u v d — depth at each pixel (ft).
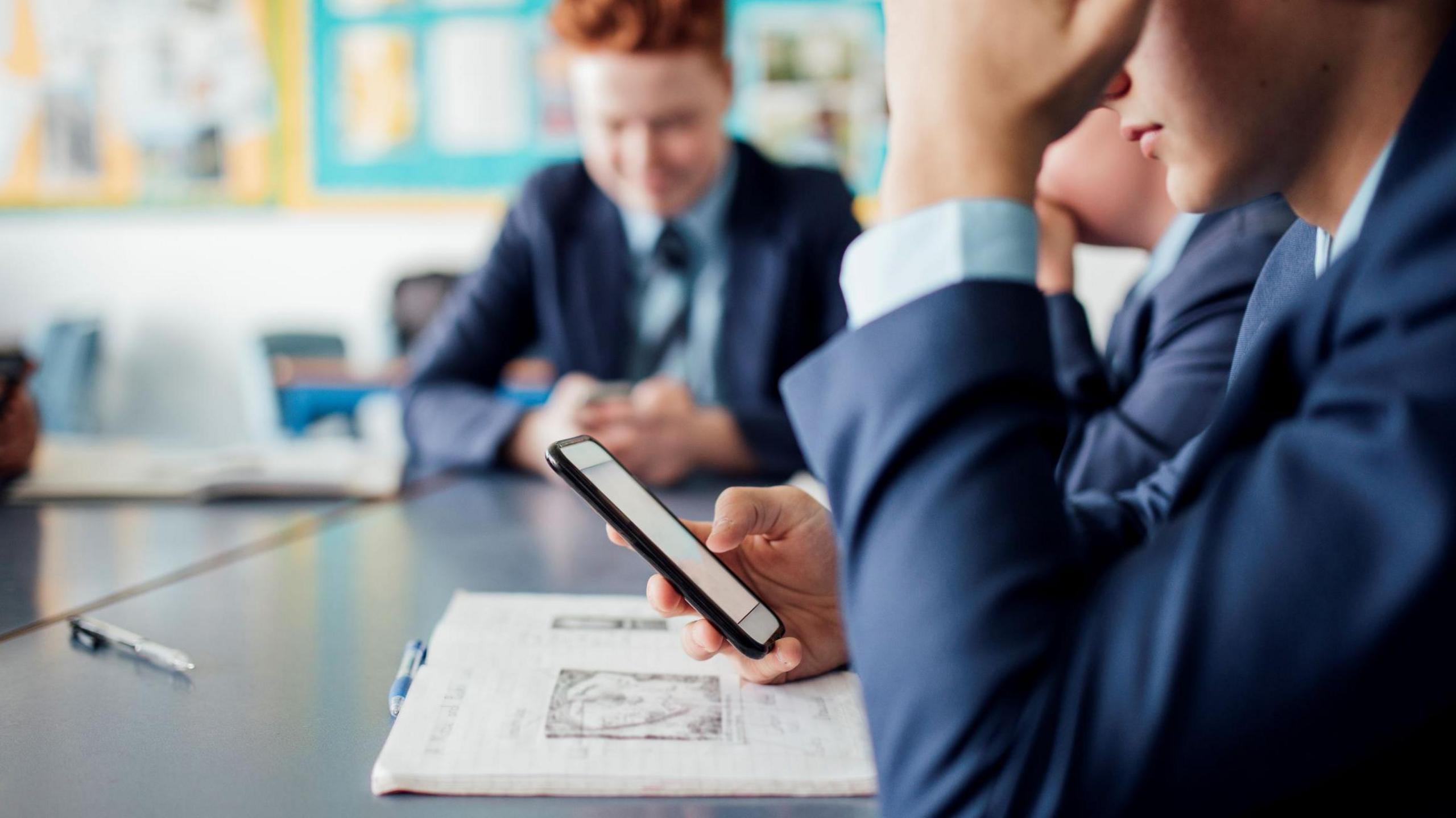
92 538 2.73
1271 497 0.91
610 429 3.52
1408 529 0.83
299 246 11.01
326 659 1.74
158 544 2.66
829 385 1.11
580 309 4.59
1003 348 1.04
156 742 1.39
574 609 1.95
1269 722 0.87
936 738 0.94
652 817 1.19
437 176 10.75
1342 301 0.93
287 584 2.25
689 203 4.43
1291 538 0.88
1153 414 1.88
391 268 10.92
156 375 11.34
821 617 1.64
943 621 0.96
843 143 10.14
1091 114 1.26
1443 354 0.85
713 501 3.15
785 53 10.11
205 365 11.28
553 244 4.59
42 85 11.12
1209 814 0.90
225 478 3.34
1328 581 0.86
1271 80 1.10
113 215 11.19
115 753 1.35
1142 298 2.23
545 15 10.41
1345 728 0.87
